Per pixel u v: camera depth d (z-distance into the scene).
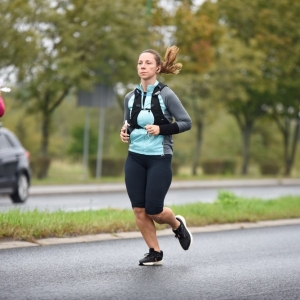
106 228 24.78
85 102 68.88
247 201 34.59
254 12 92.81
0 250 20.66
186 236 19.67
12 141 44.59
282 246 23.42
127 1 70.25
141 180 18.80
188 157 174.62
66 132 160.25
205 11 81.88
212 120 91.56
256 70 87.56
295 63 95.50
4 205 42.81
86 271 18.08
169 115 18.58
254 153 161.00
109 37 68.88
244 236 25.67
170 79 81.00
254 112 100.38
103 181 70.31
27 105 75.38
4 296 14.96
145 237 19.27
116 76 71.56
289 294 16.03
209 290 16.14
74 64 67.75
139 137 18.52
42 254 20.28
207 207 31.42
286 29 93.69
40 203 45.62
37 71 68.56
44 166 74.62
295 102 98.94
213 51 80.50
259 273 18.50
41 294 15.22
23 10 66.62
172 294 15.56
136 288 16.08
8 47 67.19
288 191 66.50
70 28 68.62
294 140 105.44
